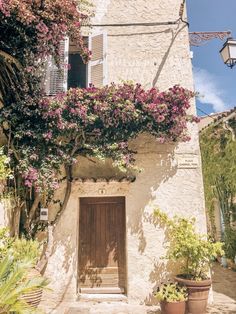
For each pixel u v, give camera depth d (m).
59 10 5.29
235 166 9.52
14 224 6.27
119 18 7.78
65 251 6.60
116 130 6.19
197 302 5.67
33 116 5.90
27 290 3.92
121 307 6.16
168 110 6.11
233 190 9.67
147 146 7.00
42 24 5.05
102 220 7.14
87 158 6.95
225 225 10.09
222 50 6.71
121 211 7.15
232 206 9.77
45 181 5.61
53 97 6.12
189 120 6.46
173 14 7.72
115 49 7.59
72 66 7.80
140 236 6.63
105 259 6.99
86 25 7.28
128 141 6.73
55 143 6.07
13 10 4.73
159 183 6.84
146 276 6.46
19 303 3.71
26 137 6.01
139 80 7.37
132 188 6.84
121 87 6.20
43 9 5.14
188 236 5.96
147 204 6.76
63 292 6.43
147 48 7.55
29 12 4.81
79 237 7.07
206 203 11.78
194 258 5.85
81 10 7.04
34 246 5.25
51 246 6.61
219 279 8.58
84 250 7.03
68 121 5.95
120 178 6.74
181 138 6.54
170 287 5.74
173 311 5.43
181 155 6.95
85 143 6.29
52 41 5.40
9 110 5.74
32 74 5.93
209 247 5.84
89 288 6.85
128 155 6.15
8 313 3.64
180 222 6.27
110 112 5.98
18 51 5.46
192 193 6.77
